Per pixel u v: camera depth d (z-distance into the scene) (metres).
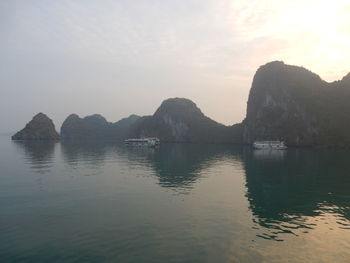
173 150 165.12
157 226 26.53
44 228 25.92
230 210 32.50
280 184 50.00
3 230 25.41
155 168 74.00
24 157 106.94
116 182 51.28
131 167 75.88
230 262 19.38
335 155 120.56
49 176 58.22
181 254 20.53
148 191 43.19
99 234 24.38
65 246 21.88
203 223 27.52
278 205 35.09
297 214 31.19
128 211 31.67
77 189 44.50
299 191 43.81
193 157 113.00
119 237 23.70
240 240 23.27
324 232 25.39
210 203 35.75
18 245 22.08
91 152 139.25
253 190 44.41
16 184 48.66
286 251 21.25
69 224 27.03
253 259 19.88
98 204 34.88
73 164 82.56
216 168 74.75
